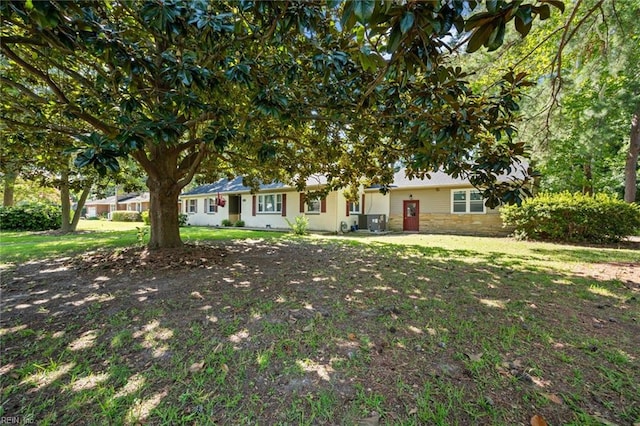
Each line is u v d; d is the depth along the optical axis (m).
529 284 4.12
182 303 3.28
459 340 2.42
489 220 12.38
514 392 1.78
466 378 1.91
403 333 2.55
